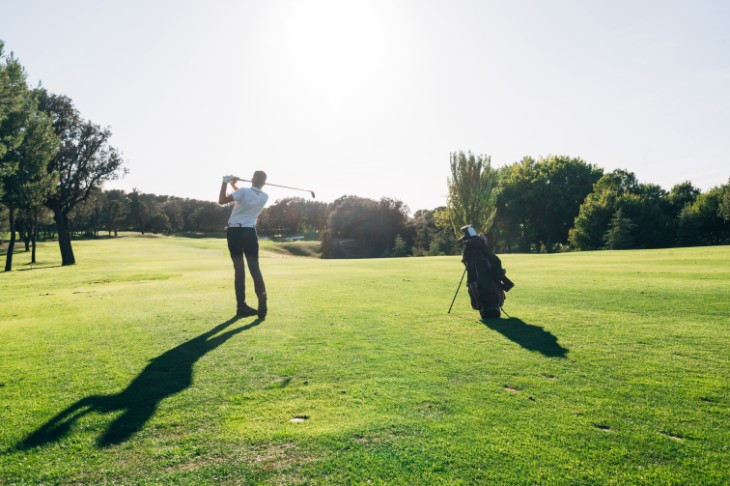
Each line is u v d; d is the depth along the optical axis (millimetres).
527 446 2678
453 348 4762
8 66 23016
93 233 105250
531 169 61531
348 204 84062
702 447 2648
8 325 6250
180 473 2432
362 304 7617
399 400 3363
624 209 53812
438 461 2523
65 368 4129
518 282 10203
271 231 140500
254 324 6031
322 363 4254
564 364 4180
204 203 137125
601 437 2781
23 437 2809
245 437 2809
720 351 4535
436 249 68438
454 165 52250
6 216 40375
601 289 8664
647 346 4742
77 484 2344
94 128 35406
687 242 53938
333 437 2799
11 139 23531
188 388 3621
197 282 11875
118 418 3070
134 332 5586
